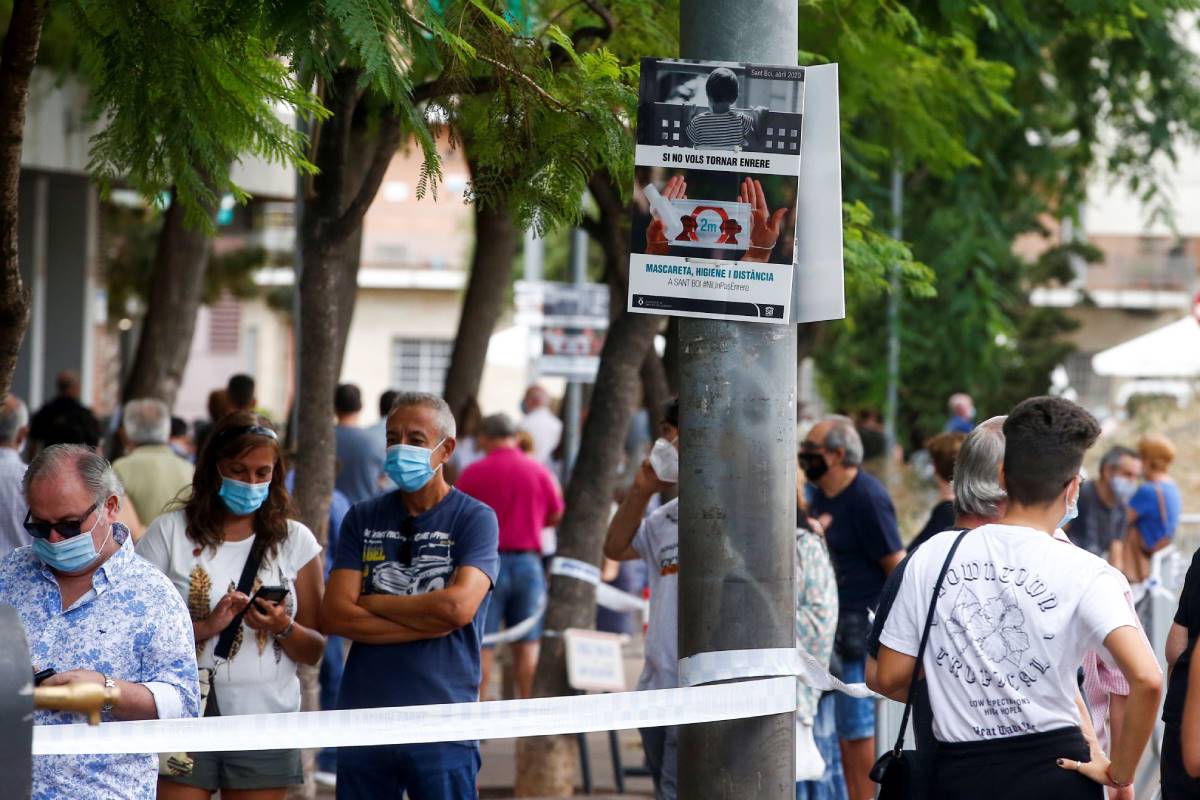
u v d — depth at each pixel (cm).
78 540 855
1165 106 2617
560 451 3575
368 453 2200
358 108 1662
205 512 1131
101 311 5184
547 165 1024
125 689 845
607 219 1853
